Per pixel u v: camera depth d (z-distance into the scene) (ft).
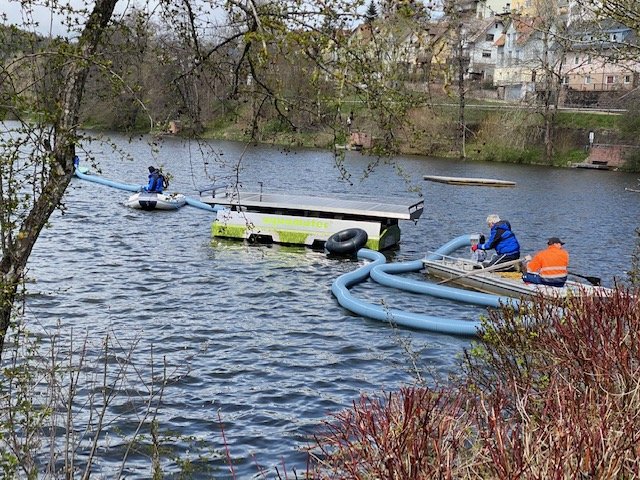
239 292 56.95
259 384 37.45
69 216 87.71
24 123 19.13
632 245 86.53
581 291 30.37
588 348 21.25
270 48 19.08
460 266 62.34
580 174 176.24
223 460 28.96
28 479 19.06
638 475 14.05
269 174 149.59
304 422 32.86
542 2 73.92
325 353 42.73
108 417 31.30
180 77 23.45
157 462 22.12
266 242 78.38
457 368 38.58
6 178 19.27
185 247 73.92
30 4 19.17
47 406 21.06
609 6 31.19
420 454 15.39
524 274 55.67
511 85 210.59
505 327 27.61
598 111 199.31
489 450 15.49
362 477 16.03
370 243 75.66
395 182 145.38
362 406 20.63
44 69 19.49
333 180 143.33
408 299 56.80
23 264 19.85
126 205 97.71
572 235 93.35
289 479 27.35
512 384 21.57
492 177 164.25
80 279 58.29
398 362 41.16
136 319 48.06
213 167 156.87
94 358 38.42
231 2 20.59
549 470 14.24
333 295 56.65
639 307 23.79
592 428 15.93
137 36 21.36
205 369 39.17
